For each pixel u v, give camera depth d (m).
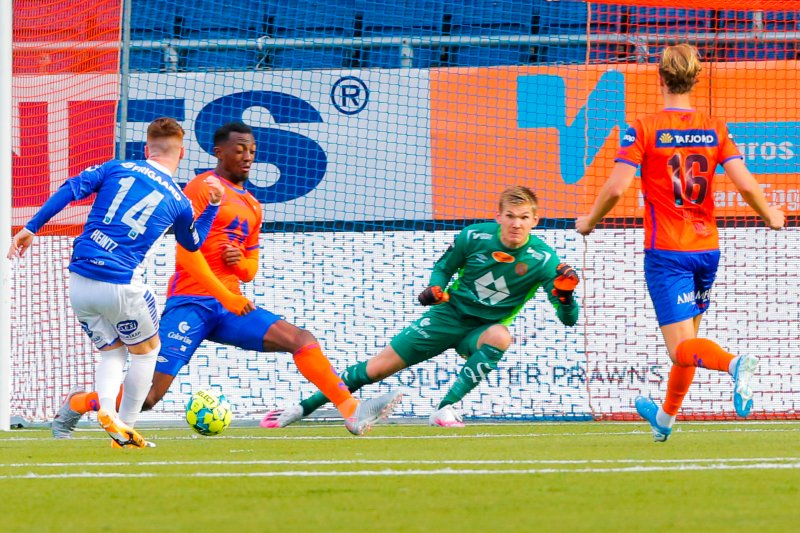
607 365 33.06
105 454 20.38
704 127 20.08
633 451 19.84
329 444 22.81
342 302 33.88
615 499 13.14
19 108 34.47
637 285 33.34
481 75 34.66
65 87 34.72
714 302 33.44
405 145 34.84
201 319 24.59
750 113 34.00
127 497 13.75
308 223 34.91
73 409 24.75
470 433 26.61
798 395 32.97
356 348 33.78
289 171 35.06
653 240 20.09
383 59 38.94
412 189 34.81
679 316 19.92
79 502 13.35
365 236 33.97
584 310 33.22
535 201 26.66
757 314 33.31
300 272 34.03
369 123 34.91
